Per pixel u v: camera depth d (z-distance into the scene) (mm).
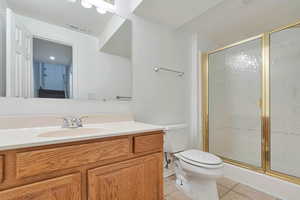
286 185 1389
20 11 1067
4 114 989
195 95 2184
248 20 1838
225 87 2297
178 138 1783
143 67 1677
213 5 1496
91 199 790
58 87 1190
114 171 878
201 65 2227
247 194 1481
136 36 1629
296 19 1772
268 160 1713
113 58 1466
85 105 1301
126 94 1533
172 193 1520
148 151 1045
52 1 1198
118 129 1008
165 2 1441
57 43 1204
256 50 1903
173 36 1991
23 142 631
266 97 1774
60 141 704
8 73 1011
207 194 1370
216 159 1387
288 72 1777
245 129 2092
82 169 775
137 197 967
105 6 1442
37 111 1100
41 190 662
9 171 602
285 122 1793
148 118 1702
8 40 1017
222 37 2316
